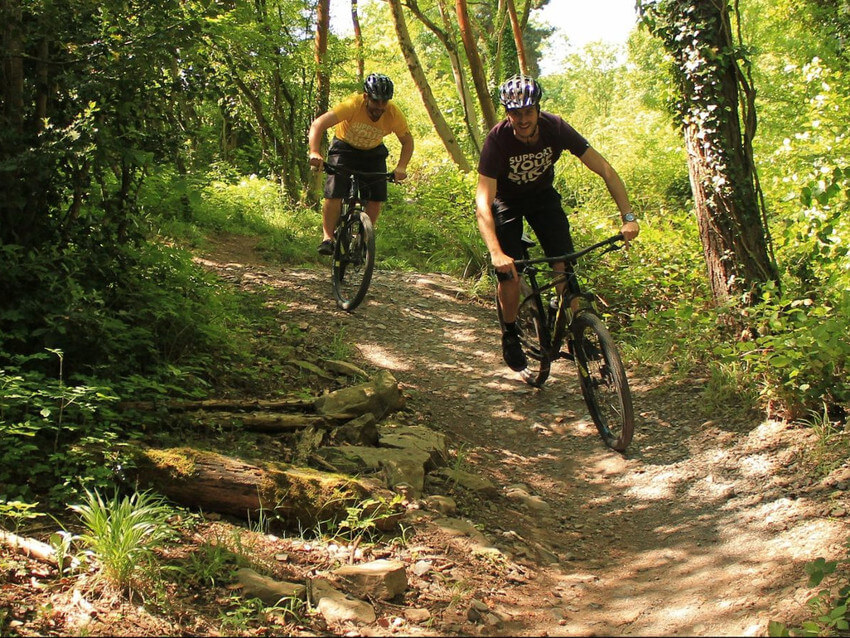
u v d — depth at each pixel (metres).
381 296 8.09
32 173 4.56
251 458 4.09
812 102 8.74
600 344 4.83
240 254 9.74
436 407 5.61
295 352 6.08
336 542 3.50
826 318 4.75
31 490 3.49
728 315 5.63
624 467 4.68
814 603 2.83
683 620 3.00
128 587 2.87
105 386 4.01
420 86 15.76
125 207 5.18
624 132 17.59
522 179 5.02
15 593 2.78
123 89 4.79
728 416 4.96
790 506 3.77
